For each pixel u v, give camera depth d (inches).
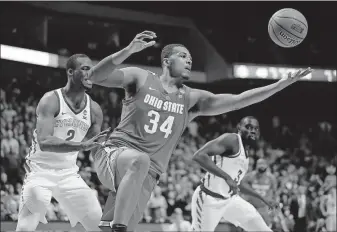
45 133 182.1
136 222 173.5
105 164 167.9
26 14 724.7
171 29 804.0
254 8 815.7
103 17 756.0
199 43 813.2
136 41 153.9
